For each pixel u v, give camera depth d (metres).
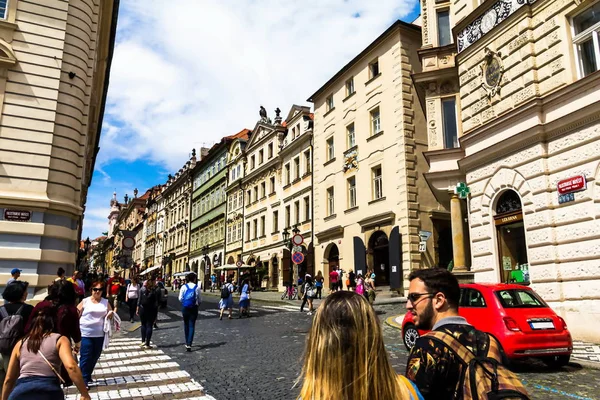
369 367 1.74
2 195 13.45
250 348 11.05
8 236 13.52
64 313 5.49
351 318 1.80
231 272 44.38
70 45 15.46
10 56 14.22
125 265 17.56
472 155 13.78
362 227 26.67
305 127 34.81
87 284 16.78
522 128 12.20
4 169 13.78
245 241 43.75
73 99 15.28
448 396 2.16
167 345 11.79
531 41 12.24
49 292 5.67
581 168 10.64
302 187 34.31
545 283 11.22
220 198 51.50
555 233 11.18
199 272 55.91
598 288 10.06
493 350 2.25
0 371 5.02
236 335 13.44
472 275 15.59
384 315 16.97
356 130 28.33
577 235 10.62
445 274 2.74
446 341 2.29
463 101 14.73
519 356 7.90
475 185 13.84
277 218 38.44
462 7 15.34
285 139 38.03
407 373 2.31
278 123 40.22
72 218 15.09
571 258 10.72
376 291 24.67
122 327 16.11
